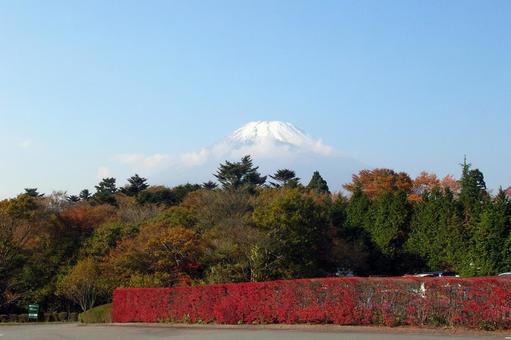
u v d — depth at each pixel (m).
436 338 16.89
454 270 48.22
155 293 29.03
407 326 19.44
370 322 20.25
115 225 55.47
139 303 30.02
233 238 42.81
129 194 102.25
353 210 58.66
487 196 49.09
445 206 49.81
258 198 57.06
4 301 56.16
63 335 25.09
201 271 42.53
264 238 41.50
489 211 44.28
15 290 56.91
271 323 22.89
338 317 20.89
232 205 53.22
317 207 48.38
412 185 81.50
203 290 26.09
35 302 56.34
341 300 20.98
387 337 17.45
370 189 80.56
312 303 21.78
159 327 26.25
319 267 47.28
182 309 27.17
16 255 57.03
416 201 58.78
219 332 21.80
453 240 48.25
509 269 42.38
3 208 57.38
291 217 43.03
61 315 54.97
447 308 18.88
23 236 57.81
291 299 22.39
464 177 66.94
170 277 40.78
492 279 18.27
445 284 18.98
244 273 40.94
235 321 24.09
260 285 23.53
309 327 21.19
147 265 43.22
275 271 41.03
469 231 47.44
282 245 41.81
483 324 18.12
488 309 18.14
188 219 50.12
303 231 43.56
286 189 58.09
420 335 17.69
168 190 94.62
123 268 44.00
